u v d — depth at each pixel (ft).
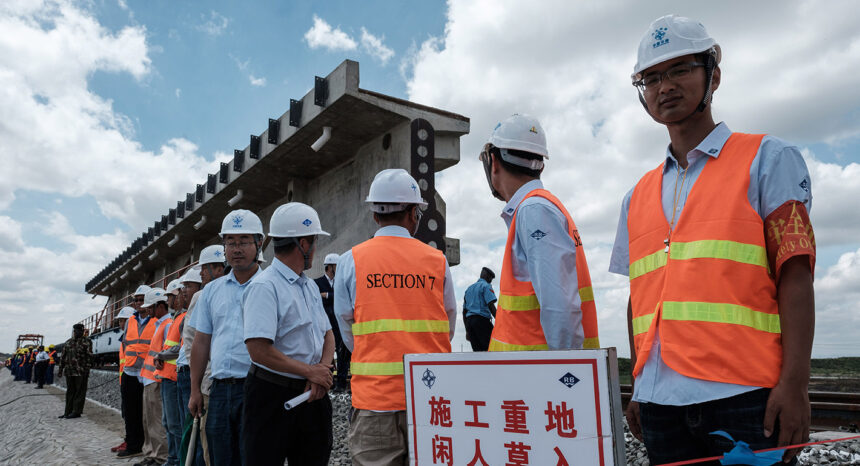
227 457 12.35
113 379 71.15
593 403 4.98
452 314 11.09
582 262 8.36
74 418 47.70
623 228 7.63
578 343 7.39
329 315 30.45
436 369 6.07
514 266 8.27
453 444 5.86
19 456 34.96
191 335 18.20
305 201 69.05
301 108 54.65
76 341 48.93
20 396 83.10
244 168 66.59
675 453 5.86
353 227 59.41
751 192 5.76
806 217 5.51
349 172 61.46
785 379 5.15
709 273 5.69
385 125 53.42
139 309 29.91
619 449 4.81
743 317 5.46
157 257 120.98
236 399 12.41
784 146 5.74
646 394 6.06
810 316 5.25
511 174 8.71
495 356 5.63
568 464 5.08
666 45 6.33
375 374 9.55
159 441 23.57
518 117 8.80
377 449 9.38
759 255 5.57
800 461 13.08
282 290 11.13
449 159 52.95
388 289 9.91
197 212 85.05
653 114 6.61
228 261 14.25
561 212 7.97
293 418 10.77
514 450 5.42
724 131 6.25
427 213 43.19
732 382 5.35
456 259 53.67
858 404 17.93
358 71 48.32
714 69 6.42
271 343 10.61
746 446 5.04
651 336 6.13
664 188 6.68
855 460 12.78
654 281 6.39
